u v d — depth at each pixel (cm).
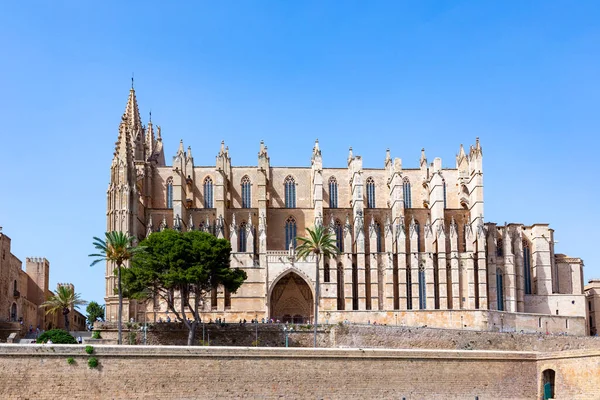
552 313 16338
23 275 16462
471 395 10169
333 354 9825
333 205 17138
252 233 15300
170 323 12181
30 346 8962
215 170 16925
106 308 14362
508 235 16262
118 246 11200
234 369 9500
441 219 16162
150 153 18712
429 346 12312
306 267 15125
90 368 9088
